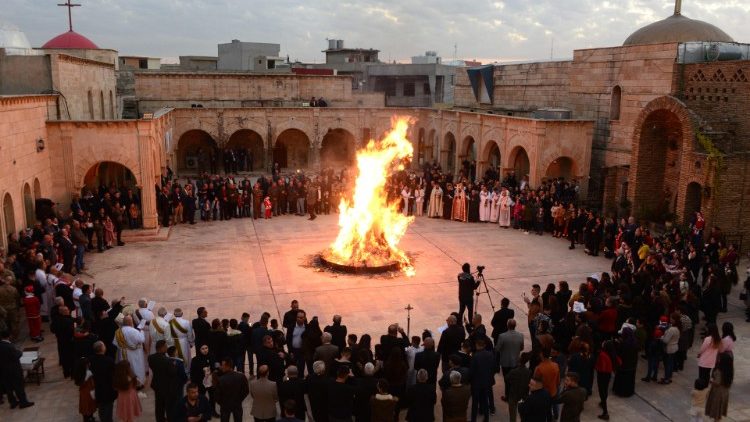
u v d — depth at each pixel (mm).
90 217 23891
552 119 31141
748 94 24172
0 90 25391
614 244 23359
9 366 12172
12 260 17078
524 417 10000
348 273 21250
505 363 12602
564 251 24625
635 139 27375
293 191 30797
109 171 33500
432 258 23297
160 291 19391
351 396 10234
